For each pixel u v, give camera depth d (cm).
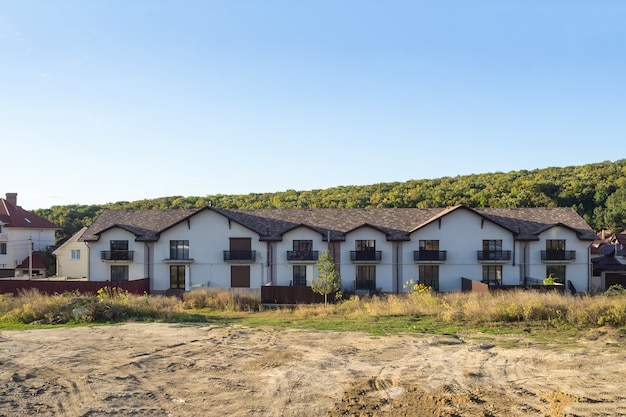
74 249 5369
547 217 4153
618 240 5969
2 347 1614
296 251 3897
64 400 1079
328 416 984
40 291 3428
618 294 2844
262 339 1778
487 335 1830
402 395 1112
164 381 1226
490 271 3888
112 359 1450
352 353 1540
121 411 1012
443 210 4250
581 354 1497
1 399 1084
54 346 1633
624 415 977
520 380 1227
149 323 2155
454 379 1238
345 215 4269
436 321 2170
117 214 4447
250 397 1103
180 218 4284
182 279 4019
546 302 2208
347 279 3891
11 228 5803
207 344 1680
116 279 4075
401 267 3888
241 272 3959
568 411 999
